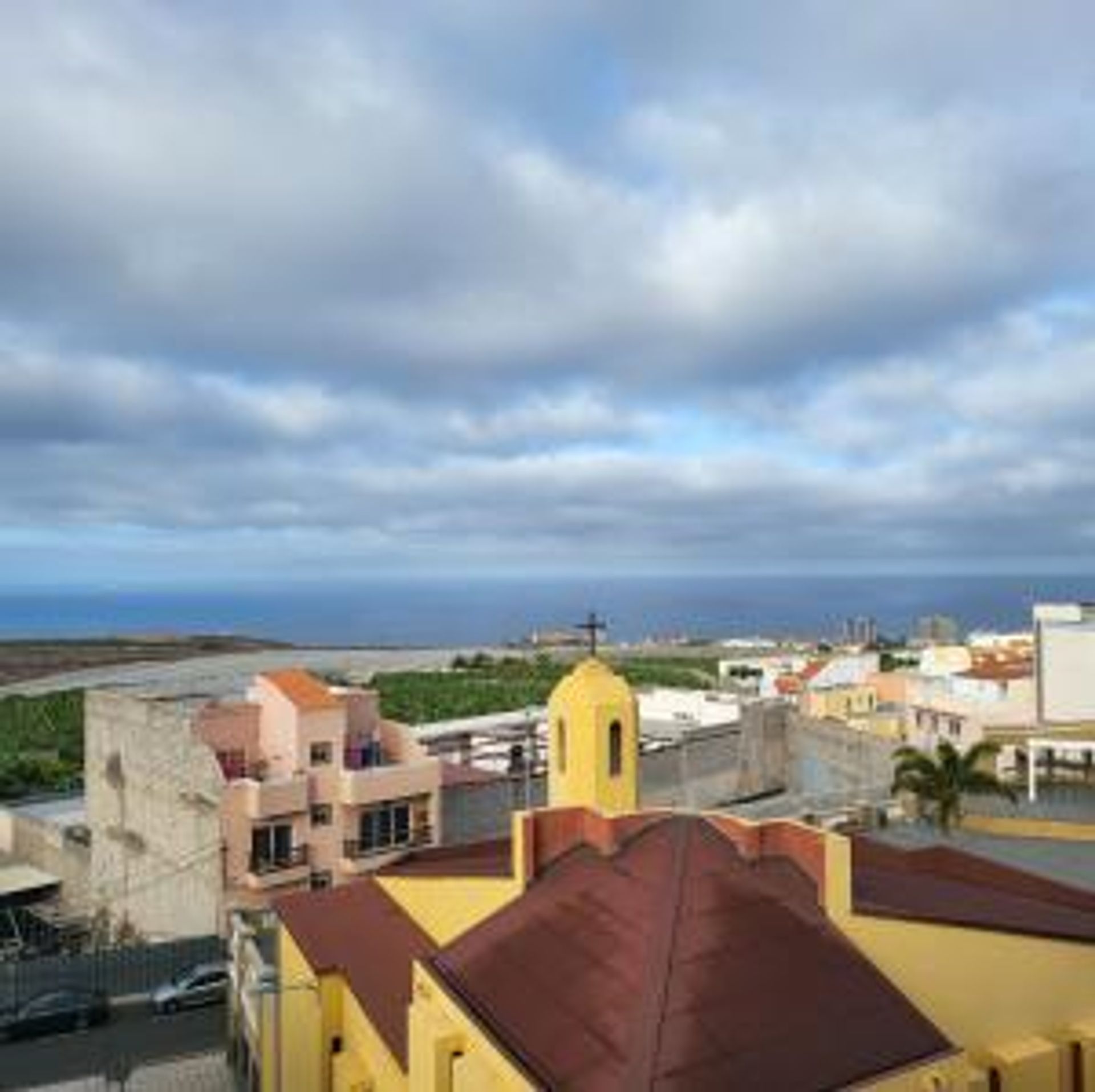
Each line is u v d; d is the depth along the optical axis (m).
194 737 53.41
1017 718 81.50
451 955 25.22
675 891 23.70
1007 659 106.88
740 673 177.50
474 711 144.25
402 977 29.59
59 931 60.62
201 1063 39.75
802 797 62.19
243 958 38.44
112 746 60.41
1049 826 52.94
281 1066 31.91
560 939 23.89
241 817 51.62
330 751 54.19
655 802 68.19
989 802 58.72
